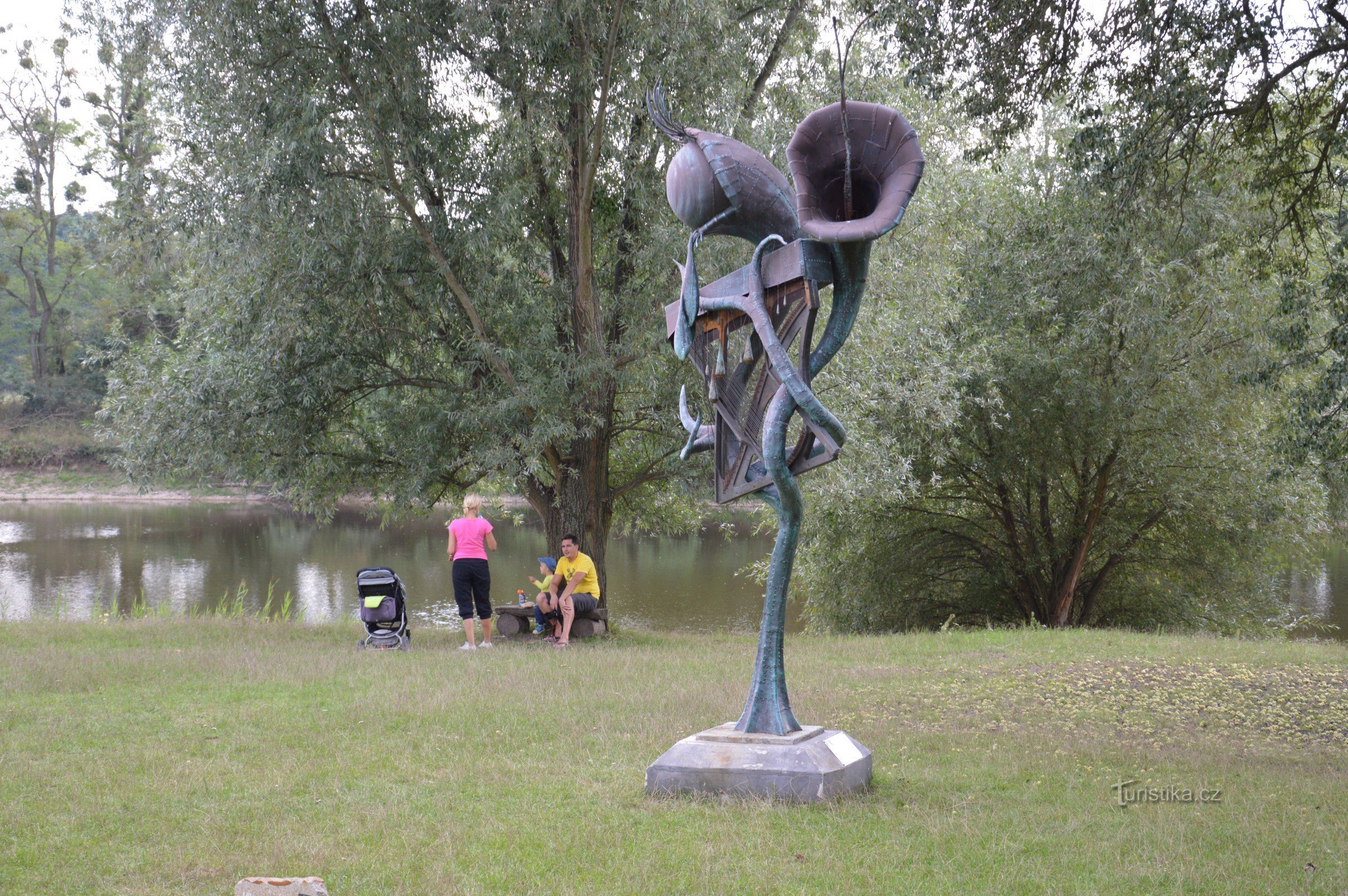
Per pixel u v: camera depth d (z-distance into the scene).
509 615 14.28
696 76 13.48
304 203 12.53
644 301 14.58
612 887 4.05
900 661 11.12
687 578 30.67
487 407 13.95
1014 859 4.45
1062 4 10.57
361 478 16.38
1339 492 20.02
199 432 13.97
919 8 10.64
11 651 10.74
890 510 22.58
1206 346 18.59
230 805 5.14
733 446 6.20
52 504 62.19
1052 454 20.84
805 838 4.72
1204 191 15.83
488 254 13.98
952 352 18.73
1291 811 5.28
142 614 18.89
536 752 6.42
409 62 12.56
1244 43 9.91
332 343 14.20
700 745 5.59
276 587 28.23
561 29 12.81
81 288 80.50
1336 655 11.71
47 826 4.73
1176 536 22.48
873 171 5.56
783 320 5.75
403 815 5.00
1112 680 9.86
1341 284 11.00
